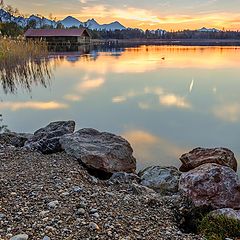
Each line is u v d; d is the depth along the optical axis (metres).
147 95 15.55
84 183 5.31
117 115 11.85
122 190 5.22
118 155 6.65
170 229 3.93
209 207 4.56
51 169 5.75
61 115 11.98
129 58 35.53
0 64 23.17
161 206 4.60
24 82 18.81
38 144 7.04
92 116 11.77
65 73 23.03
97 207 4.24
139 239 3.60
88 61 31.52
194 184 4.81
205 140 8.99
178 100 14.50
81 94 15.84
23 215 3.94
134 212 4.26
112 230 3.70
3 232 3.56
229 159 6.82
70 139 6.98
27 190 4.69
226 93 16.09
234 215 4.14
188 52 46.91
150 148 8.39
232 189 4.72
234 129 10.05
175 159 7.68
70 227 3.71
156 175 6.18
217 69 25.56
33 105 13.62
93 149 6.63
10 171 5.59
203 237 3.76
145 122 10.88
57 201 4.32
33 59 28.53
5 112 12.45
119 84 18.67
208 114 11.94
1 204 4.21
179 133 9.67
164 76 21.81
